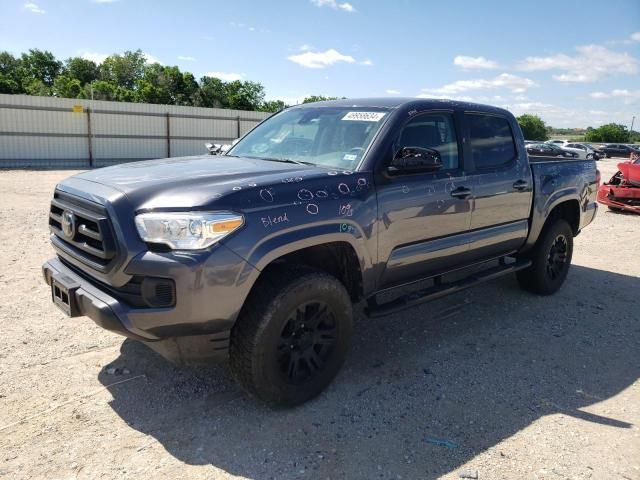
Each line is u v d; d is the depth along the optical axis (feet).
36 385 11.52
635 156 48.08
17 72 233.76
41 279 18.63
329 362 11.44
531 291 19.33
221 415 10.73
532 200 17.19
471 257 15.34
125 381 11.87
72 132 86.89
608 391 12.48
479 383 12.59
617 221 37.86
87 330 14.43
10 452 9.29
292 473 9.09
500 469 9.39
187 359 10.01
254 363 10.13
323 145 13.26
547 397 12.06
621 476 9.32
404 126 13.08
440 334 15.53
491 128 15.97
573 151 125.59
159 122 96.12
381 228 12.05
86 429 10.07
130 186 10.07
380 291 12.90
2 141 80.84
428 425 10.71
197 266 9.06
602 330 16.33
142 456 9.37
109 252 9.54
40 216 31.42
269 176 10.76
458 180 14.16
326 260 12.24
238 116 106.01
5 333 14.01
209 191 9.68
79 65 242.78
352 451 9.75
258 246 9.70
